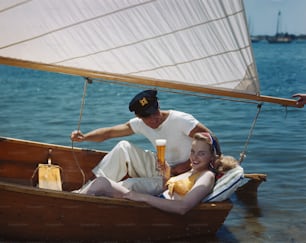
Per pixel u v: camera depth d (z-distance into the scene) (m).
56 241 4.11
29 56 4.24
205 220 4.33
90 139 4.83
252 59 4.59
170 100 13.15
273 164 6.61
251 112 10.89
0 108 11.44
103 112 11.04
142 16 4.34
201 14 4.43
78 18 4.24
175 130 4.54
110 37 4.32
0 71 23.53
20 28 4.18
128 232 4.20
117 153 4.61
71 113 10.80
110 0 4.25
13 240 4.09
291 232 4.59
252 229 4.64
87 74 4.34
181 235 4.35
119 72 4.41
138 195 4.14
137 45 4.38
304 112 10.79
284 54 43.94
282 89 16.92
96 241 4.17
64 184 5.22
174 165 4.65
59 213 4.02
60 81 18.84
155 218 4.21
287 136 8.27
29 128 8.94
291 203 5.28
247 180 5.52
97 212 4.07
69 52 4.29
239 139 8.05
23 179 5.16
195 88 4.55
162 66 4.47
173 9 4.38
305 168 6.41
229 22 4.49
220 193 4.29
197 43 4.48
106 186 4.21
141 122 4.73
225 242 4.36
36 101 12.87
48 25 4.21
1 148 5.08
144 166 4.61
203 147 4.29
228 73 4.61
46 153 5.19
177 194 4.29
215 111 11.24
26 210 3.97
